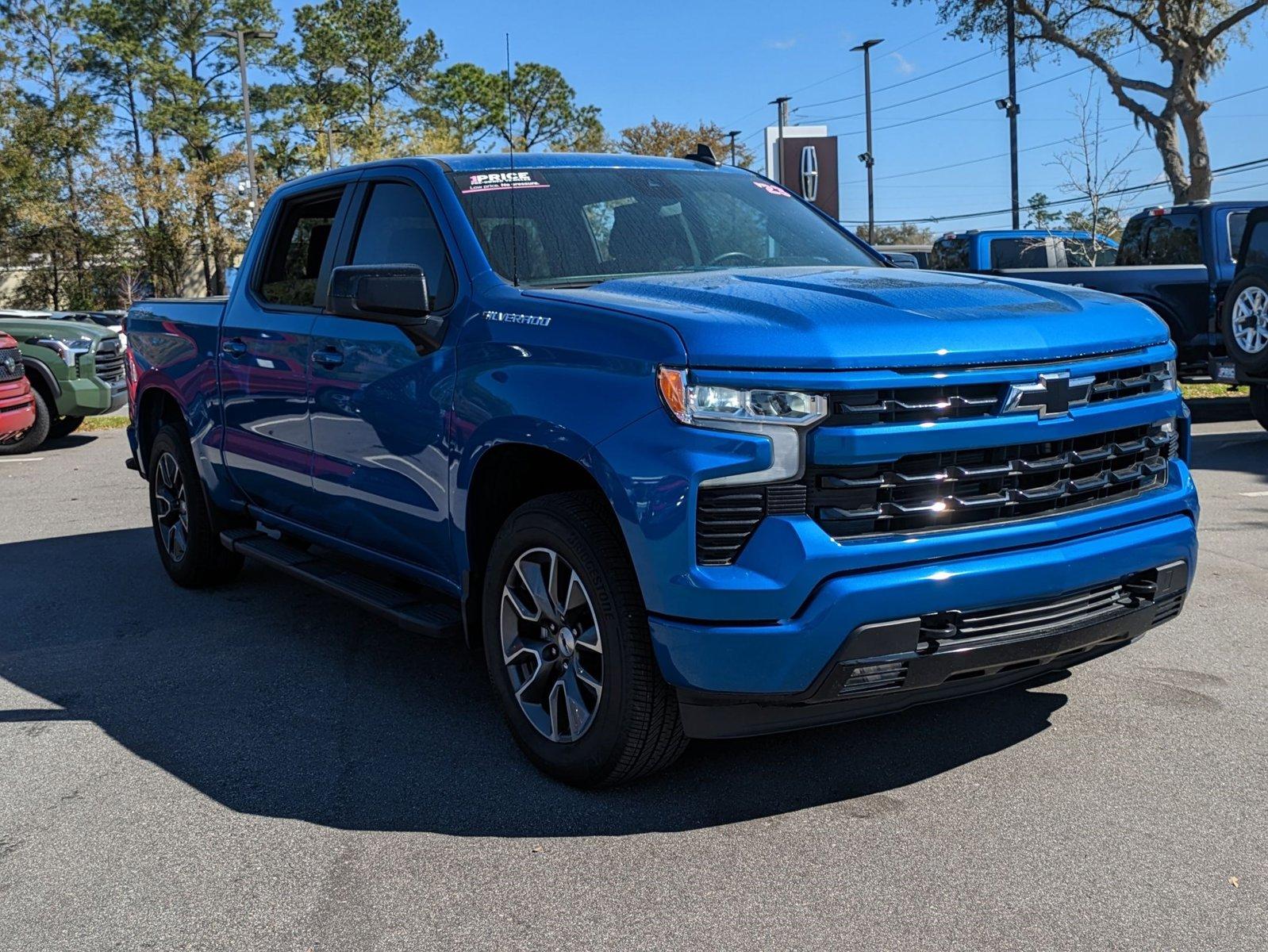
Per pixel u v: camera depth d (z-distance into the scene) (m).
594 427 3.20
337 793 3.55
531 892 2.92
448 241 4.06
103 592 6.18
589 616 3.43
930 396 3.05
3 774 3.78
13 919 2.88
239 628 5.41
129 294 48.25
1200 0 29.17
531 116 69.94
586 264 4.06
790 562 2.93
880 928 2.69
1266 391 10.41
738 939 2.67
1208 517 7.13
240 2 61.75
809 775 3.55
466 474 3.72
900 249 26.55
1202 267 11.98
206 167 49.03
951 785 3.45
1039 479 3.23
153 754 3.91
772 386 2.95
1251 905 2.74
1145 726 3.85
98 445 12.77
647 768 3.36
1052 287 3.73
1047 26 31.48
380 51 65.69
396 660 4.88
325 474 4.62
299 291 4.97
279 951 2.69
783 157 19.00
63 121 50.81
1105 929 2.65
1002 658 3.12
